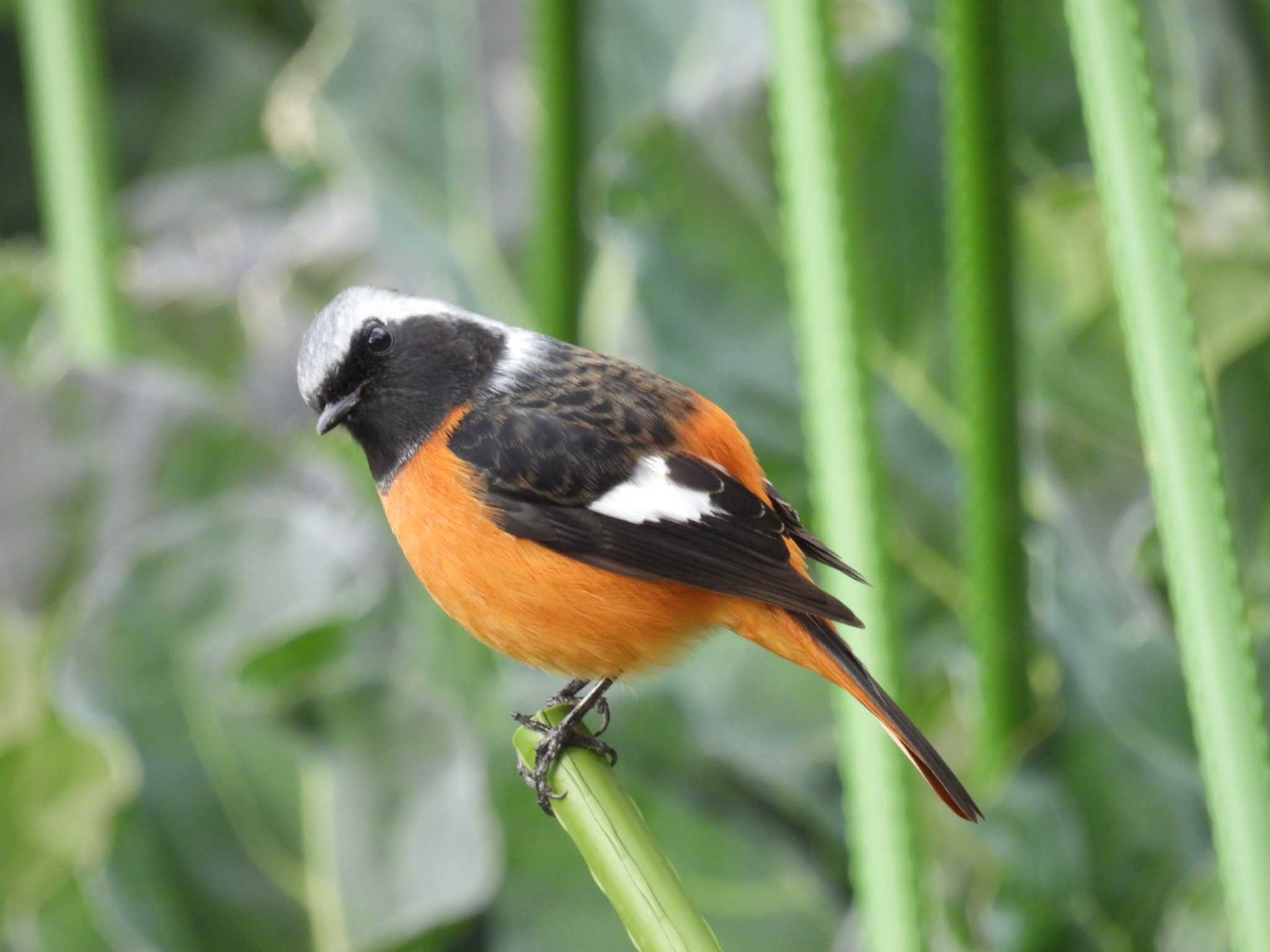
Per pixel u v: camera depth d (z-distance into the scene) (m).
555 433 3.48
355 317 3.49
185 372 3.68
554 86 3.54
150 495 3.61
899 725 3.44
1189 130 3.57
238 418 3.62
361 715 3.57
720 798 3.57
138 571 3.58
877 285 3.57
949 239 3.50
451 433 3.48
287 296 3.69
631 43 3.64
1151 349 3.40
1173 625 3.56
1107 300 3.55
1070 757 3.53
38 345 3.68
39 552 3.61
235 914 3.55
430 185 3.65
